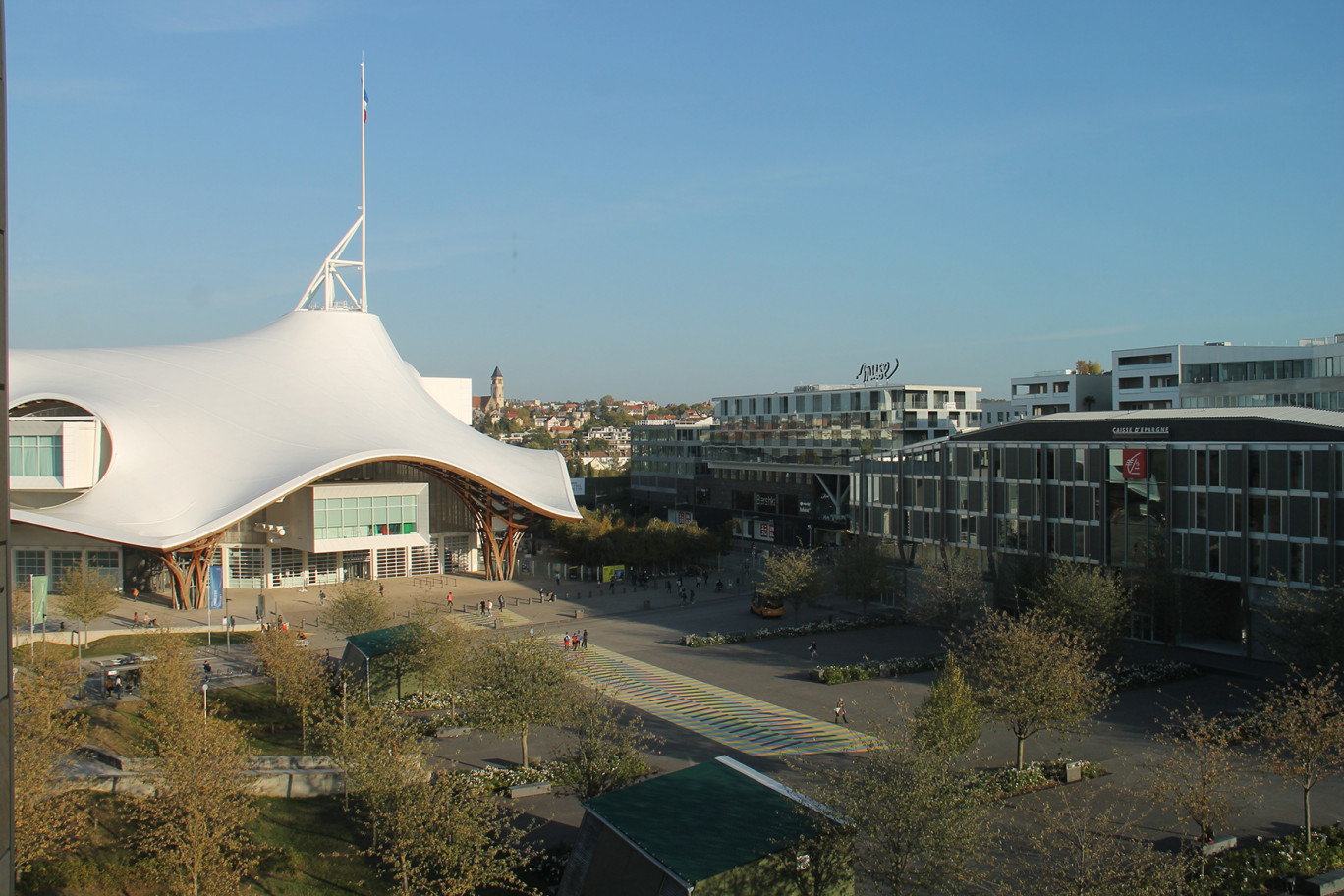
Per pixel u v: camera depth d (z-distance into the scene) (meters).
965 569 61.34
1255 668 50.75
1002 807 31.78
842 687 49.00
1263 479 51.59
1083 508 60.44
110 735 39.25
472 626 65.88
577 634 63.03
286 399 84.38
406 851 25.75
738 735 40.72
